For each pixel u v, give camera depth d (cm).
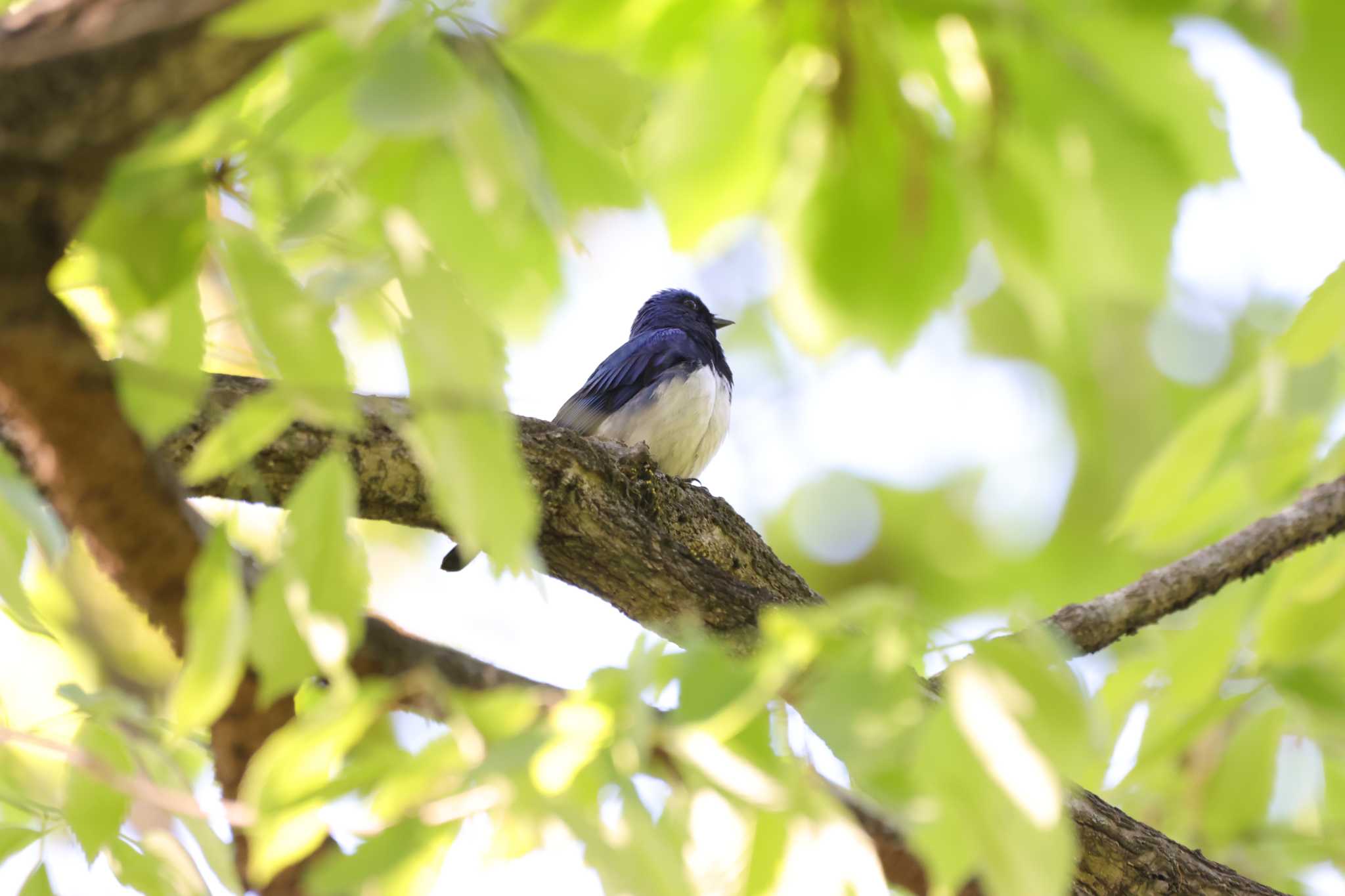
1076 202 661
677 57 652
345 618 321
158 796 391
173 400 344
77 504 389
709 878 304
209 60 291
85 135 295
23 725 556
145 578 409
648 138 646
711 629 654
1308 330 475
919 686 288
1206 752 742
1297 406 485
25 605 419
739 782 295
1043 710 269
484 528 274
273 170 293
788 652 308
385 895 319
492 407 272
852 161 655
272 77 379
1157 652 681
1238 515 721
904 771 278
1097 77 652
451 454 272
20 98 287
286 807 326
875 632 291
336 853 378
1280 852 718
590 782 296
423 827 312
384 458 563
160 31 280
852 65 643
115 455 373
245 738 442
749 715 306
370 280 266
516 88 306
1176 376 1359
